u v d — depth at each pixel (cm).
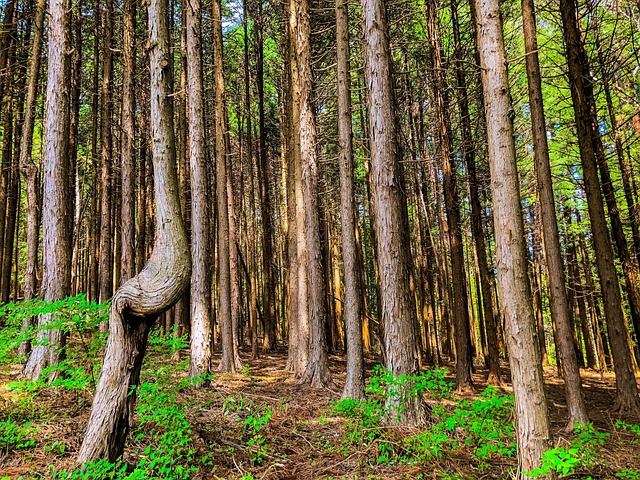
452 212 1214
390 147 657
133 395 383
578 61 896
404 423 573
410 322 626
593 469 499
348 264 820
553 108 1255
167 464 429
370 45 674
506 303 406
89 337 668
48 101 724
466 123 1301
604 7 1027
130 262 1157
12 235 1274
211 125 1975
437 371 556
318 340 982
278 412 695
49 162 709
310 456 525
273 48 1994
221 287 1155
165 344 581
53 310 501
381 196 650
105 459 356
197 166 937
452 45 1495
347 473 470
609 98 1073
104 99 1312
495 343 1245
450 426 487
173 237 379
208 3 1499
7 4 1202
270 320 1822
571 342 745
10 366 777
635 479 449
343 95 870
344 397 774
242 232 2391
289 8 1252
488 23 433
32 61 956
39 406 528
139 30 1550
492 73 428
